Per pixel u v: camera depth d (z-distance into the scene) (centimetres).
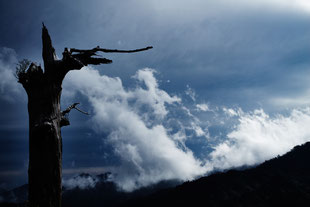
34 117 471
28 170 454
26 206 430
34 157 453
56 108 494
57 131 479
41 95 483
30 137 466
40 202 431
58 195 450
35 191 437
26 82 490
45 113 475
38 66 507
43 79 493
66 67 500
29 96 490
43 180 441
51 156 457
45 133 459
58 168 461
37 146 456
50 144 461
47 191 439
